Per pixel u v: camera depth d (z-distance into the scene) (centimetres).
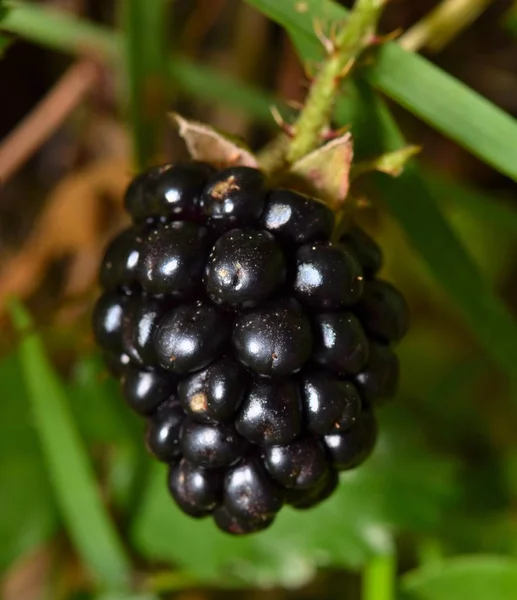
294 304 16
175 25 22
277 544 19
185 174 16
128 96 20
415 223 18
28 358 19
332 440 16
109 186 22
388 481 19
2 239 24
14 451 20
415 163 17
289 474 16
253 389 16
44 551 21
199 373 16
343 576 20
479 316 18
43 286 22
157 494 20
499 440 21
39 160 24
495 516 20
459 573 18
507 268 23
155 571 20
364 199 17
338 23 17
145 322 16
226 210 16
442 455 20
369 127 17
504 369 19
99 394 20
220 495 16
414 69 17
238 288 16
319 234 16
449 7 18
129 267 16
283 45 21
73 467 19
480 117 17
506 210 20
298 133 17
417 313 22
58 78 23
